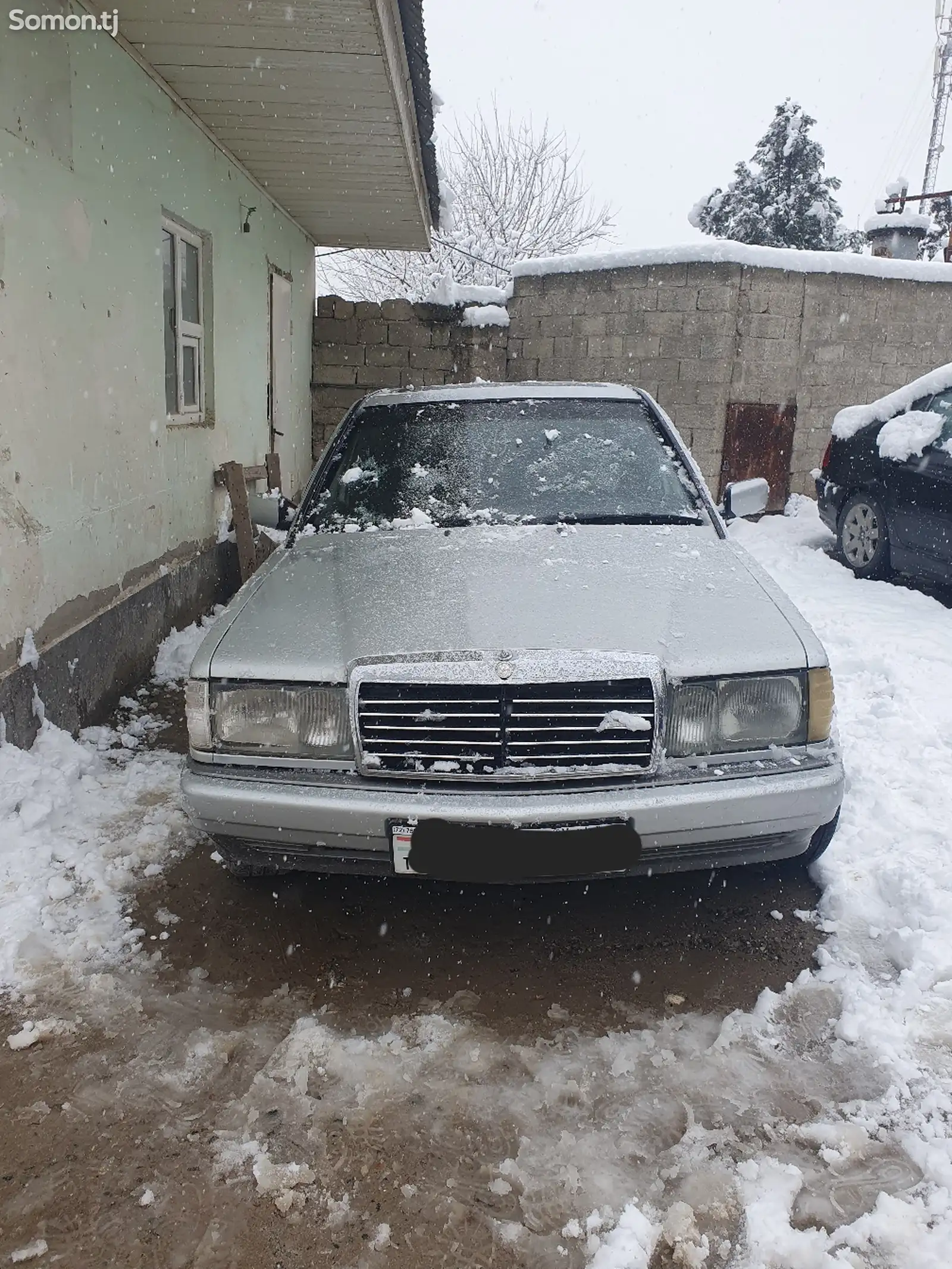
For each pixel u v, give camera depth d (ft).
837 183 66.44
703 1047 7.27
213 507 20.58
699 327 30.04
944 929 8.32
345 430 12.98
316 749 7.83
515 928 8.96
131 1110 6.67
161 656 16.66
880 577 21.72
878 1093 6.77
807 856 9.57
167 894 9.45
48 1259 5.55
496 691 7.45
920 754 12.16
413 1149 6.31
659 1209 5.82
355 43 14.70
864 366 32.19
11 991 7.93
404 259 69.00
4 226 10.94
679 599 8.70
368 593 9.02
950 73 82.94
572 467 11.79
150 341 16.16
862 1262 5.42
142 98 15.62
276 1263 5.52
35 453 11.85
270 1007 7.77
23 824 10.25
